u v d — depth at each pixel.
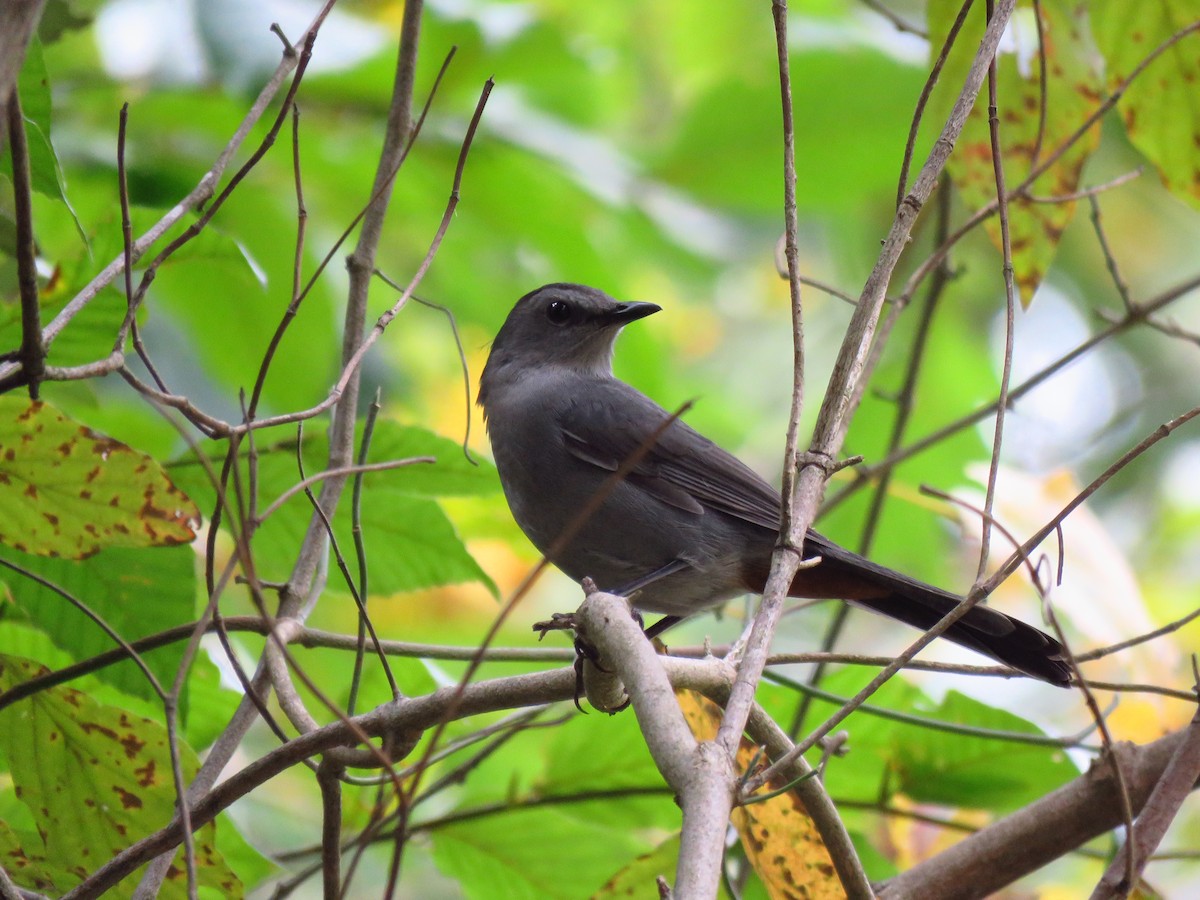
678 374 16.33
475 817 8.34
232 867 7.98
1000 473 10.30
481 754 8.16
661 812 8.86
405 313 13.49
